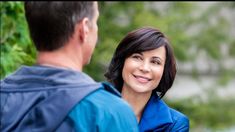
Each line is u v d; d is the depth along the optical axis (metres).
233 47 14.91
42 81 2.15
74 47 2.16
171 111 3.51
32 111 2.11
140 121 3.46
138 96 3.48
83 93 2.10
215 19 14.63
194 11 14.32
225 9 15.28
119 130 2.08
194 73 15.26
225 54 15.12
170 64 3.49
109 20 12.91
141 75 3.43
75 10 2.12
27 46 4.87
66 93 2.11
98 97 2.12
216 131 13.49
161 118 3.43
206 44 14.38
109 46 11.82
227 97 13.96
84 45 2.18
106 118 2.08
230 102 13.86
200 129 13.47
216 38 14.55
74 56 2.17
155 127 3.42
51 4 2.10
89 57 2.22
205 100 13.91
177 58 13.12
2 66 4.60
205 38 14.34
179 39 12.79
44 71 2.16
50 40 2.13
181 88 16.55
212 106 13.70
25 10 2.15
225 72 14.91
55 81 2.14
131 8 13.34
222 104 13.82
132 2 13.32
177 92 16.59
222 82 14.39
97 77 12.07
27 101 2.13
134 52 3.43
